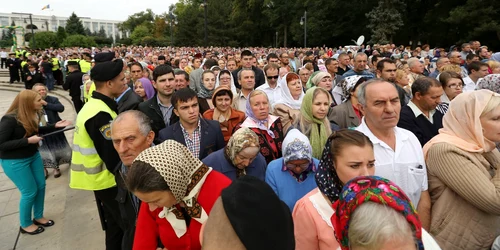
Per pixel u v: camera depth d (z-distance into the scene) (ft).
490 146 6.08
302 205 5.43
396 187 3.35
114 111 8.82
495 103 5.86
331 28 133.18
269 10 167.94
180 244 5.16
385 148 6.48
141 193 4.60
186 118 9.75
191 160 5.15
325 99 9.57
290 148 7.12
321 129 9.66
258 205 2.91
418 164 6.40
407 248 3.00
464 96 6.23
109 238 9.16
